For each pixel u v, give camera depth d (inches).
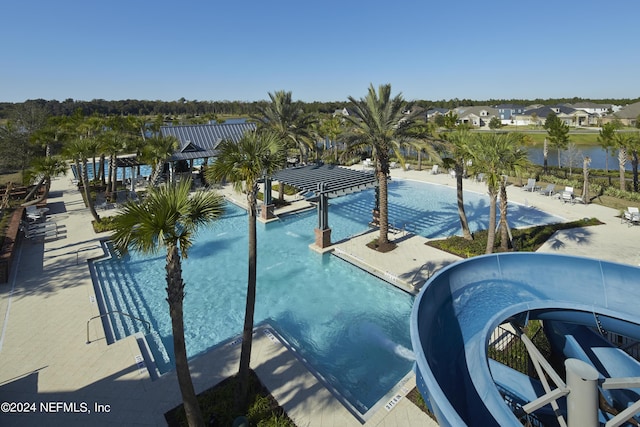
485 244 733.3
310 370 415.5
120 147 1155.9
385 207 731.4
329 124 1993.1
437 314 266.1
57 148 1803.6
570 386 217.6
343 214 1037.8
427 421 343.6
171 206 276.8
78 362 424.5
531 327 460.4
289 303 589.6
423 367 187.9
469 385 228.2
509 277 313.6
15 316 523.8
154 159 1050.1
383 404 366.6
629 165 1871.3
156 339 504.4
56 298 575.2
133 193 1211.9
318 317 550.9
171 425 339.3
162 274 697.0
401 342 491.5
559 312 282.5
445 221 967.6
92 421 343.9
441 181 1381.6
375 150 719.1
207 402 362.3
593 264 300.8
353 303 588.4
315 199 1157.1
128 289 641.6
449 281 292.4
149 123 2524.6
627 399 292.0
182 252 278.1
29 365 419.8
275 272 697.0
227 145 374.6
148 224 259.3
